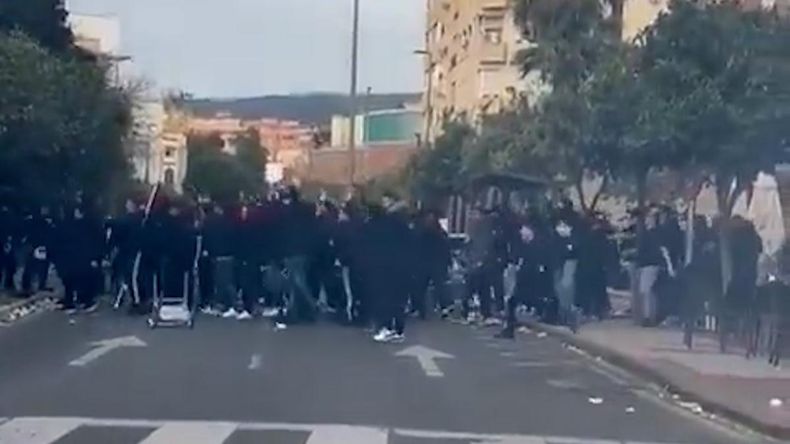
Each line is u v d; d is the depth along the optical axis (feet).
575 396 63.36
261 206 100.22
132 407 54.39
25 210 124.98
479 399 60.70
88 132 160.66
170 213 96.58
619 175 120.47
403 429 50.55
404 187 248.32
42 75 136.77
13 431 47.67
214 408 54.65
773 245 119.55
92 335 86.99
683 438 51.75
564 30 141.28
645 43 106.42
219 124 586.86
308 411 54.54
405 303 92.79
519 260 101.60
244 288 101.71
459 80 297.53
